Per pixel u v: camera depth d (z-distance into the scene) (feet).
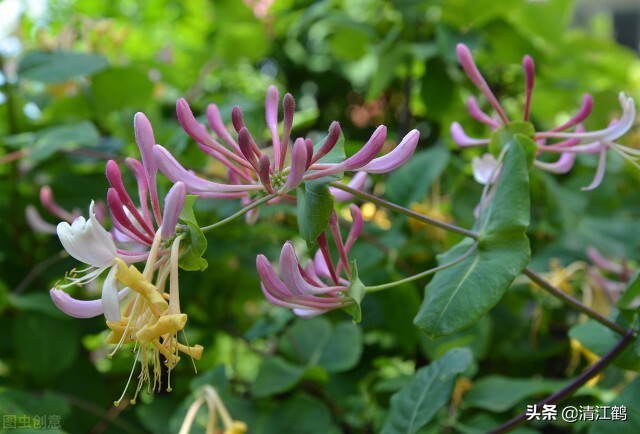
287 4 2.64
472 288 1.08
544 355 1.75
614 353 1.21
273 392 1.52
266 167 0.98
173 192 0.94
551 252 1.83
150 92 1.96
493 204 1.12
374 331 1.86
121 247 1.14
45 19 2.77
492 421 1.46
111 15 3.17
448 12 1.96
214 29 2.84
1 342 1.74
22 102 1.98
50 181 1.84
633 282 1.19
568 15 2.14
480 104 2.14
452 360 1.32
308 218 1.02
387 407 1.64
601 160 1.20
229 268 1.93
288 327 1.70
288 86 2.90
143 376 0.98
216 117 1.08
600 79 2.50
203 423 1.47
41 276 1.82
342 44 2.38
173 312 0.94
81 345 1.93
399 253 1.71
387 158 1.02
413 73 2.40
